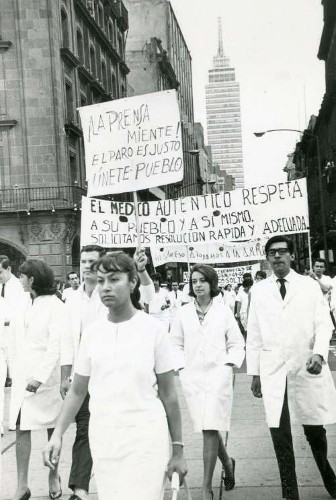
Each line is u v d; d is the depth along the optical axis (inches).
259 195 438.3
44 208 1302.9
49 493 248.7
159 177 330.0
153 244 428.5
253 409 397.4
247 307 732.7
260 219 437.4
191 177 3649.1
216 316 252.2
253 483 256.8
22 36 1321.4
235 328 253.6
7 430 374.0
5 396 471.8
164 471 156.3
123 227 417.7
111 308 160.1
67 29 1417.3
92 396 159.3
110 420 155.9
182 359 252.1
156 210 430.3
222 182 6274.6
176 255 737.0
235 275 935.7
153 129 331.0
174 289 774.5
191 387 248.1
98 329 162.4
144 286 247.9
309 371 229.5
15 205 1307.8
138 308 182.7
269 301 242.2
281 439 234.5
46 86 1321.4
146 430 155.3
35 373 245.9
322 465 237.6
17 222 1299.2
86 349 163.0
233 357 248.7
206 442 237.5
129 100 332.8
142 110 332.2
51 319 250.4
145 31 3127.5
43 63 1320.1
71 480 234.1
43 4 1317.7
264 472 270.5
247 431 342.0
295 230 437.1
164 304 640.4
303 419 236.4
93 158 335.9
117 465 154.8
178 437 162.9
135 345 158.1
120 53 2018.9
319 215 2225.6
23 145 1318.9
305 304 238.8
